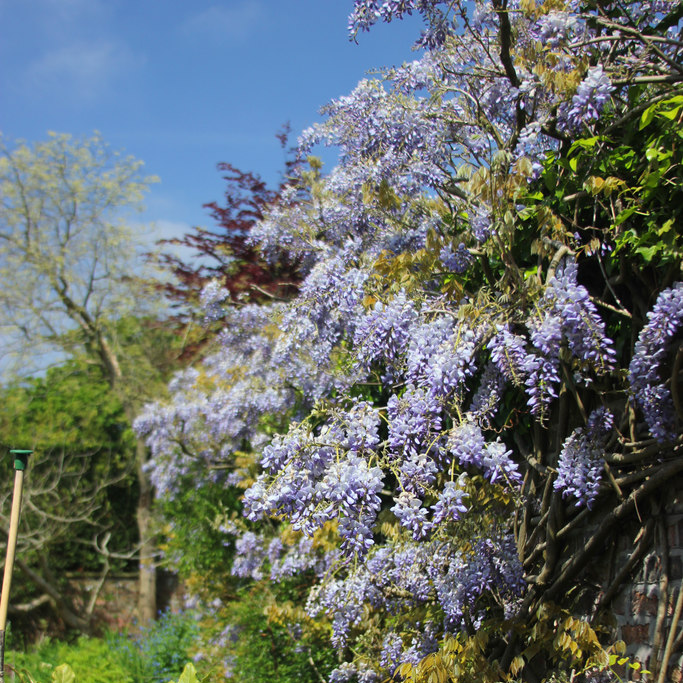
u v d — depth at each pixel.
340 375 3.76
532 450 2.89
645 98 2.61
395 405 2.36
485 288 2.69
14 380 13.70
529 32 2.96
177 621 9.60
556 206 2.70
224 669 5.95
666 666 2.09
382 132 3.25
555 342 2.20
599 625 2.41
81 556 13.02
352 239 3.97
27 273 13.86
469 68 3.26
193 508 7.65
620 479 2.35
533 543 2.75
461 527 2.55
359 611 3.37
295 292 7.47
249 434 5.98
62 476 13.08
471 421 2.33
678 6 2.64
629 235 2.35
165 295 12.07
